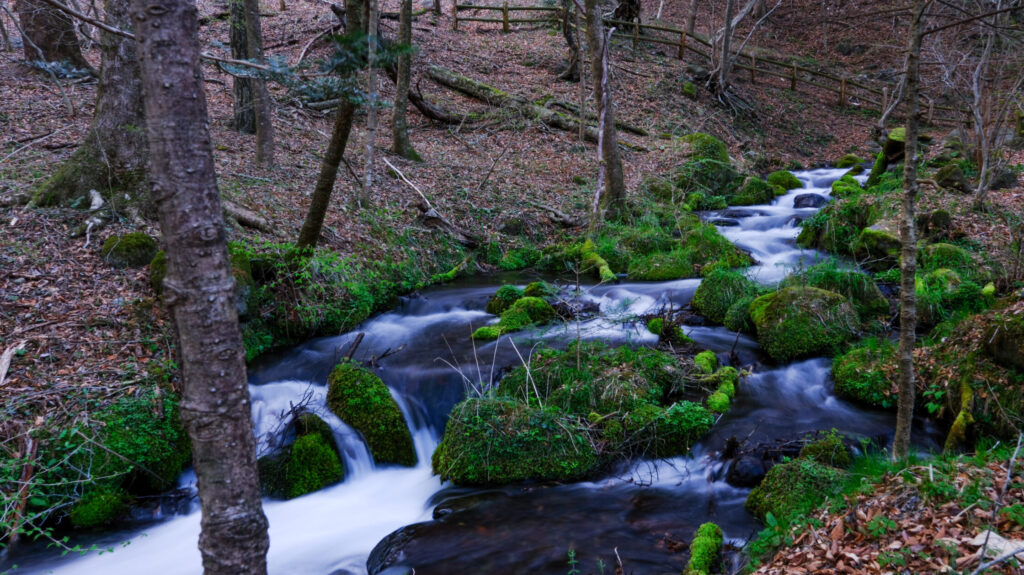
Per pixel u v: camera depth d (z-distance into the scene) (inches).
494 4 1091.3
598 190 483.5
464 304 393.4
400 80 566.9
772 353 310.3
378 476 256.8
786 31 1170.6
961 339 265.4
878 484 169.0
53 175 357.4
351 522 225.5
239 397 111.0
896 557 132.2
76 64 566.3
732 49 1036.5
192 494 240.7
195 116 101.7
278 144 542.6
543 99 773.3
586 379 267.7
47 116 472.7
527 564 182.4
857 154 815.1
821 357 308.2
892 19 936.9
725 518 201.8
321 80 200.1
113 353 273.6
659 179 596.7
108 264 315.3
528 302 357.1
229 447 110.3
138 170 352.8
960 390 244.7
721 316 358.3
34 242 316.5
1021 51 450.3
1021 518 133.4
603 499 219.3
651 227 484.7
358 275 384.5
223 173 445.1
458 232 479.8
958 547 131.7
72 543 214.5
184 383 109.9
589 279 440.1
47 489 218.8
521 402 256.5
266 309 333.4
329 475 249.8
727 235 506.6
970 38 508.4
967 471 162.4
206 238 104.4
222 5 873.5
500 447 237.1
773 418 258.2
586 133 718.5
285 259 342.3
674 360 288.4
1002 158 498.3
